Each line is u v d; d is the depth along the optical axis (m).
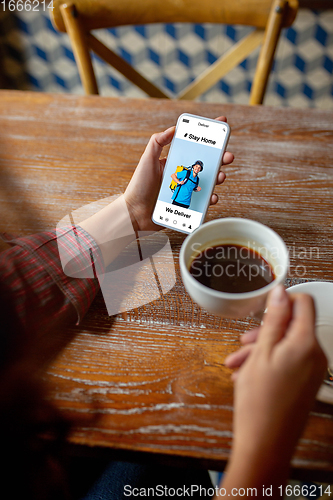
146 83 1.23
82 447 0.63
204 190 0.79
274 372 0.56
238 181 0.88
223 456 0.62
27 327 0.67
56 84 2.43
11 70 2.38
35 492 0.64
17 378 0.66
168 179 0.79
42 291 0.69
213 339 0.70
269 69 1.16
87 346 0.69
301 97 2.31
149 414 0.64
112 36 2.16
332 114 0.99
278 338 0.58
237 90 2.30
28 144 0.95
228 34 2.08
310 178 0.88
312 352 0.57
